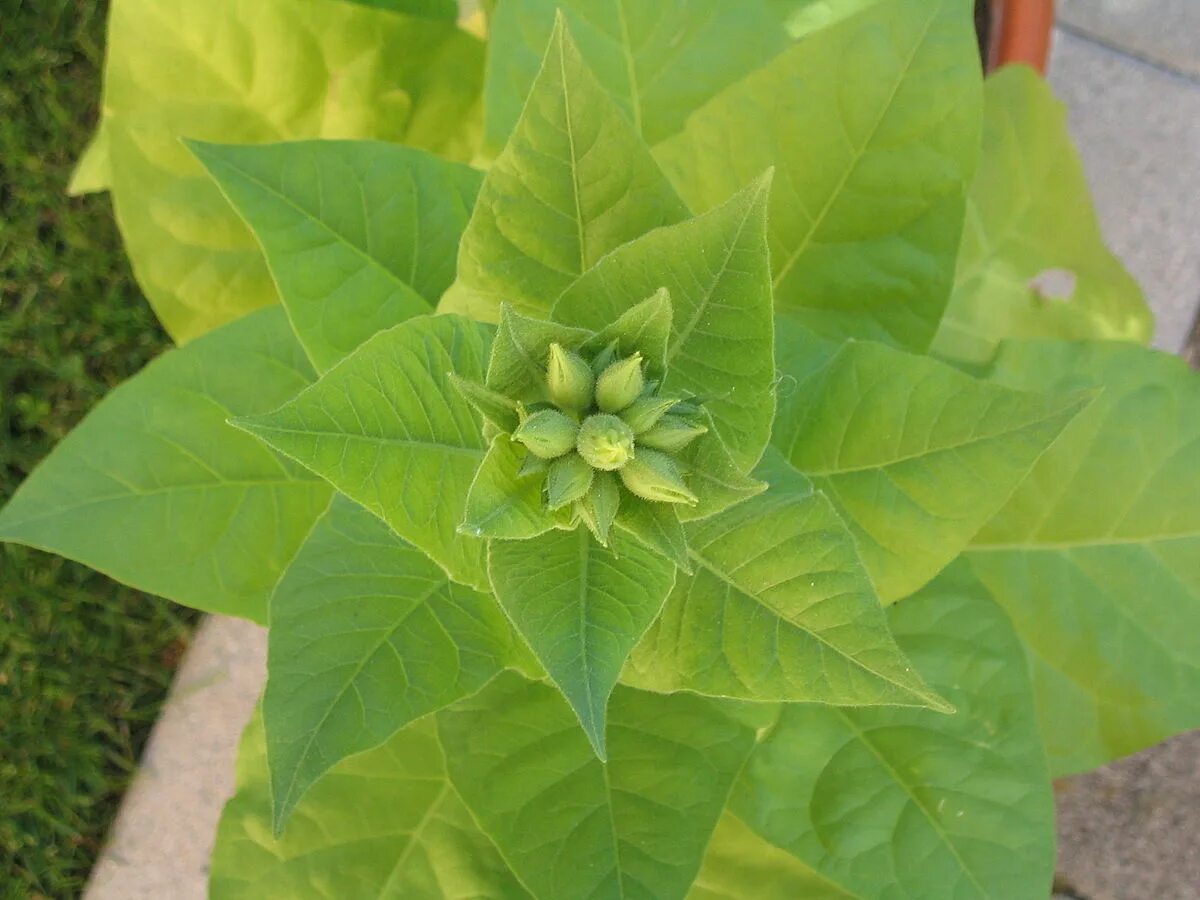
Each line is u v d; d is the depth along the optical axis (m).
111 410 0.56
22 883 0.91
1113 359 0.62
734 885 0.60
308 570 0.46
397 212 0.54
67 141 0.93
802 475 0.42
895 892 0.53
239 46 0.61
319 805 0.60
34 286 0.93
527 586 0.38
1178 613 0.61
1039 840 0.53
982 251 0.70
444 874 0.59
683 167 0.56
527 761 0.51
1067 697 0.62
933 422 0.47
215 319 0.67
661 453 0.36
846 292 0.57
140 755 0.92
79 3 0.93
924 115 0.53
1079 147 0.92
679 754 0.51
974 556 0.62
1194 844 0.93
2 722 0.91
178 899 0.90
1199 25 0.92
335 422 0.38
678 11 0.59
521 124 0.42
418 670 0.44
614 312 0.40
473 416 0.40
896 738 0.55
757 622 0.42
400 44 0.63
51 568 0.91
